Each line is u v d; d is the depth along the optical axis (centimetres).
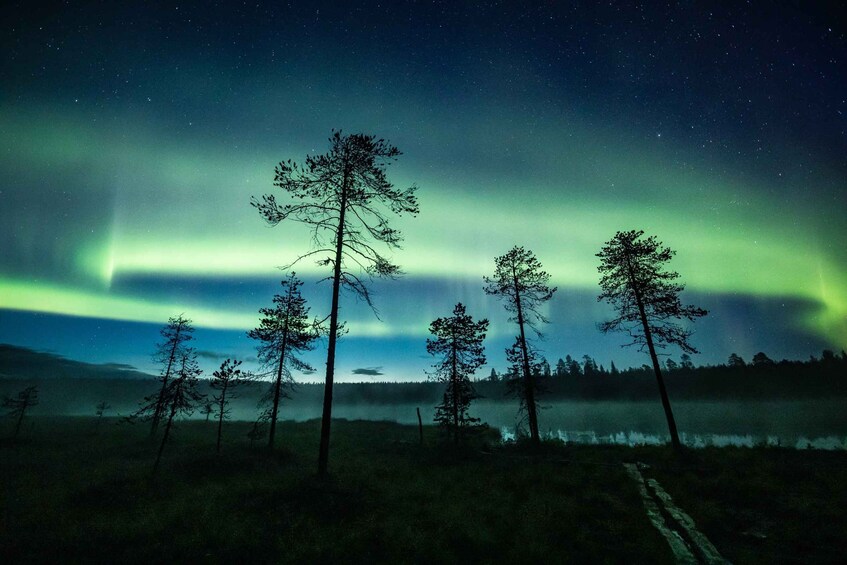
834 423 3659
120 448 2448
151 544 836
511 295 2422
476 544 810
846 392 7650
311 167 1394
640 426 4356
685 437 3147
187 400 1888
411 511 1044
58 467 1806
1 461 1925
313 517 974
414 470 1670
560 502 1088
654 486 1194
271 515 989
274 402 2350
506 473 1519
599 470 1483
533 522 931
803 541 774
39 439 2773
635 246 2017
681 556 745
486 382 13350
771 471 1271
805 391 8262
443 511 1030
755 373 9856
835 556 713
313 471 1571
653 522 922
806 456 1459
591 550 777
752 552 748
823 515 887
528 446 2170
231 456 1914
